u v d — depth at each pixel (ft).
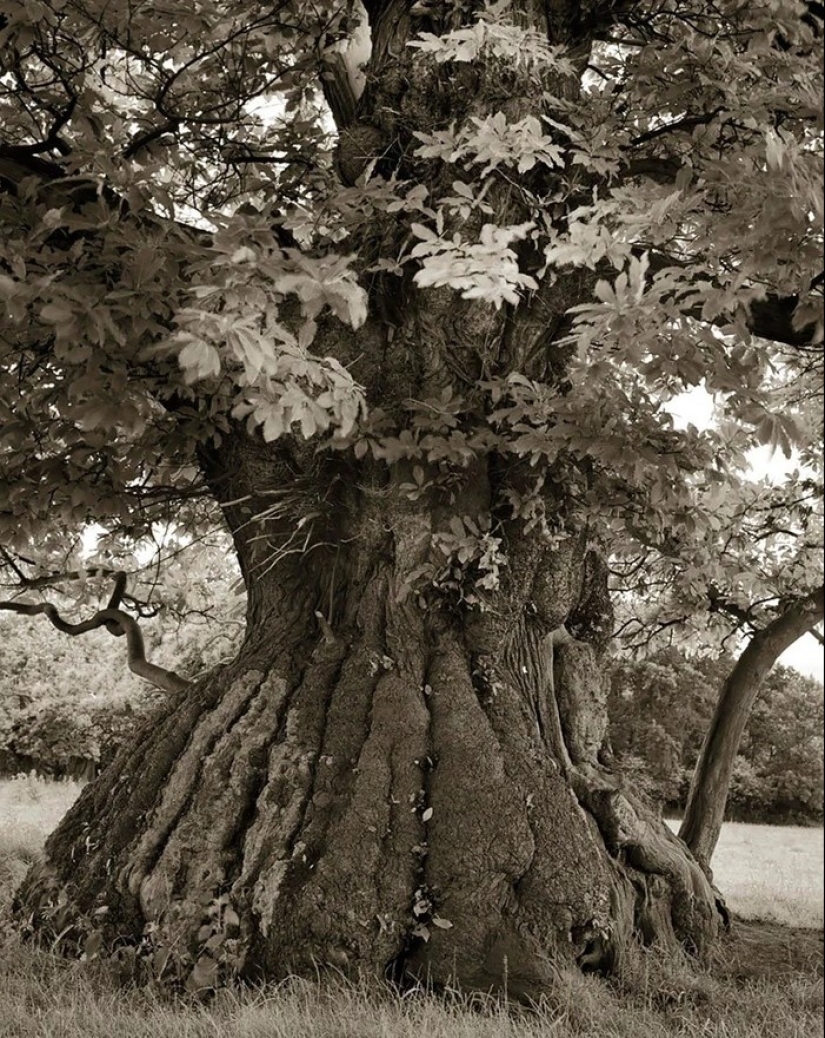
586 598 30.09
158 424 23.84
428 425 22.99
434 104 25.44
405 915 21.47
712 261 20.30
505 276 18.01
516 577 25.32
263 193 29.53
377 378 25.49
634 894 24.71
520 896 22.06
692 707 109.91
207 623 42.11
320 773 23.18
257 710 24.59
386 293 25.40
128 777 25.43
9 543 24.49
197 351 16.10
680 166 25.63
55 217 18.30
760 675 31.01
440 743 23.58
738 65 22.72
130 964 21.47
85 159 21.62
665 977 22.71
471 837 22.15
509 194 24.38
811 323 21.89
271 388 18.10
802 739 122.62
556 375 25.96
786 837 85.10
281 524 26.71
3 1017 18.48
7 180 24.25
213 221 19.71
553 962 21.26
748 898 37.04
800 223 16.75
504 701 24.85
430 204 24.67
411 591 25.22
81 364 19.77
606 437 21.84
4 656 72.79
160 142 26.61
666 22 26.84
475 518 25.29
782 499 36.35
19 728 72.18
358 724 23.93
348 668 24.79
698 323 19.94
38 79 28.84
